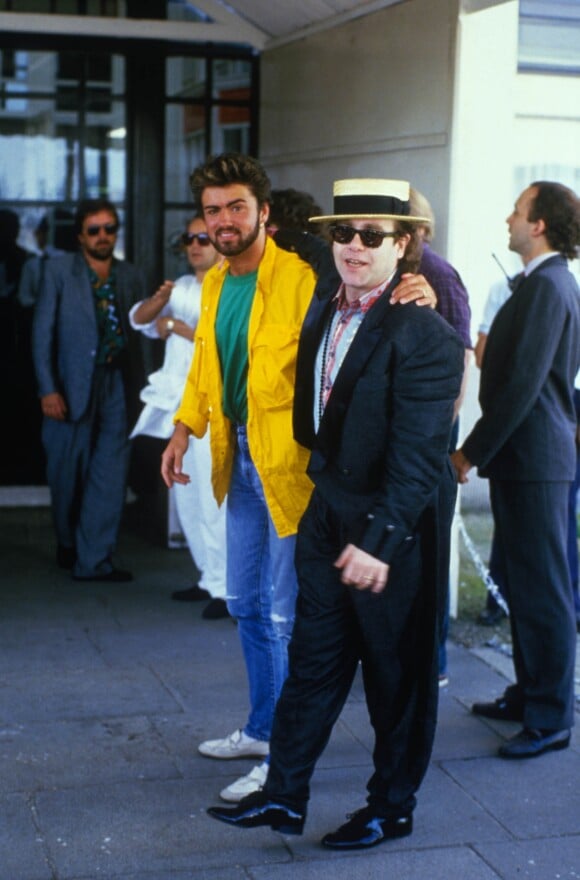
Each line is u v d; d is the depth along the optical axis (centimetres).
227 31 773
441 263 478
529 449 461
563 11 764
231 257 412
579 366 471
